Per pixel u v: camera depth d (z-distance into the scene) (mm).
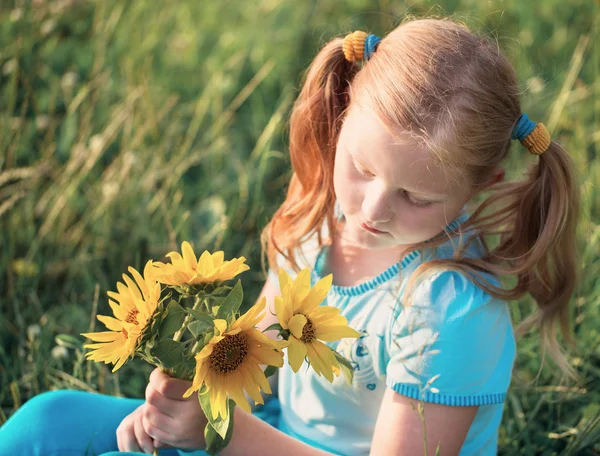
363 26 3359
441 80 1279
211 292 1156
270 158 2844
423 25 1370
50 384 1935
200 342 1117
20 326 2074
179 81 3240
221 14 3684
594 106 2863
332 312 1140
